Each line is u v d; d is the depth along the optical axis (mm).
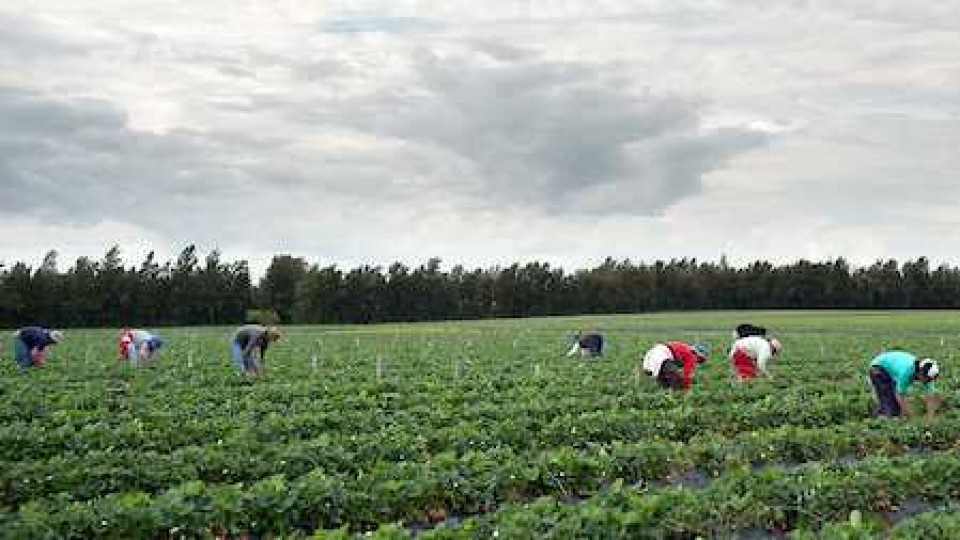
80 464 16188
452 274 145500
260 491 14172
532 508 13055
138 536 12961
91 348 49062
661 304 150375
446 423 21984
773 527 14148
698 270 153500
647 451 17484
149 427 20750
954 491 15844
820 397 25328
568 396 26703
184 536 13156
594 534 12445
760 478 14852
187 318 125375
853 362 38312
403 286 139500
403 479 15359
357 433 20750
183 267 126500
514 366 37375
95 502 13711
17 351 34781
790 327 82312
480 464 16156
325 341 63406
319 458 16953
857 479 15125
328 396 26875
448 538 12211
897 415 22297
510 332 80438
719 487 14461
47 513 13055
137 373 33375
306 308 132625
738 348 28562
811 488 14664
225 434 20094
